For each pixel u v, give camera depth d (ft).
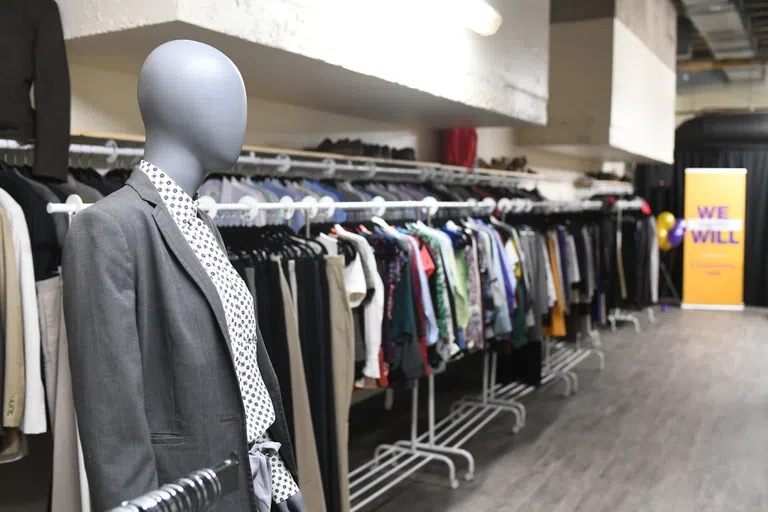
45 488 7.45
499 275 12.00
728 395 16.30
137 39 7.26
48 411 6.09
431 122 14.93
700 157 32.76
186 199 3.71
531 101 14.32
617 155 25.32
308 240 7.61
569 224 17.51
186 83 3.56
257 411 4.03
